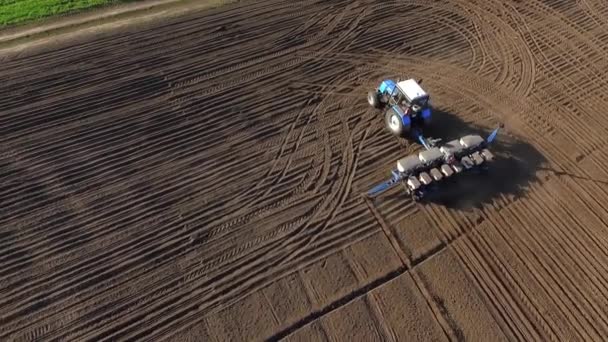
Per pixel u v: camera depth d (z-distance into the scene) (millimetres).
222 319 11250
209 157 14516
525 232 13234
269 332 11102
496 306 11789
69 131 14867
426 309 11664
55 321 10953
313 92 16656
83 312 11133
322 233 12953
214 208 13305
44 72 16578
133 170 14008
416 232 13141
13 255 11977
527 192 14148
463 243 12953
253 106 16062
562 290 12141
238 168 14297
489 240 13031
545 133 15750
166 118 15484
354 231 13055
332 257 12492
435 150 13711
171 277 11859
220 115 15719
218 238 12664
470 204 13812
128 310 11242
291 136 15273
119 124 15195
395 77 17328
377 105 16047
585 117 16297
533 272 12438
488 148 15094
